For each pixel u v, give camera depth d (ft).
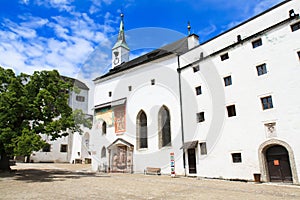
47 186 37.19
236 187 39.01
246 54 55.26
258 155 49.08
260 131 49.62
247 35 56.80
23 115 54.34
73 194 29.35
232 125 54.70
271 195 30.89
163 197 28.09
